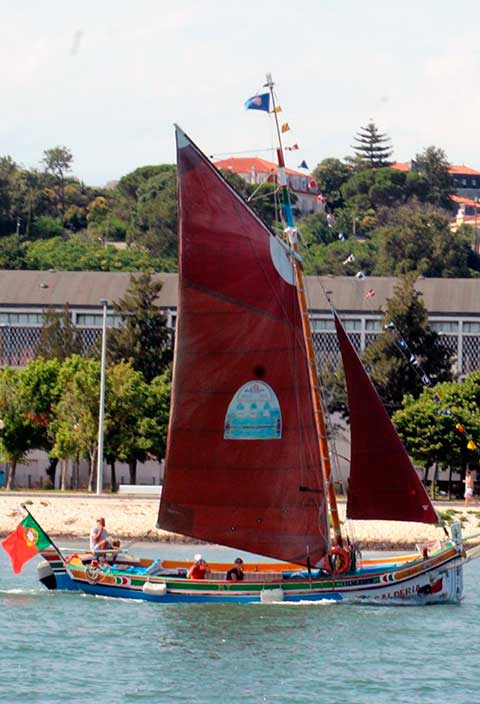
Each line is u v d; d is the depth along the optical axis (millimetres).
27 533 144750
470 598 148500
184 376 139125
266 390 140125
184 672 110750
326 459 141125
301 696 104312
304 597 140125
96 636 123062
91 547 147250
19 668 110688
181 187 137000
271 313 140000
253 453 140125
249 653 117375
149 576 141125
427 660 116188
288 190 144125
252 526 140375
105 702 101500
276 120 144875
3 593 144500
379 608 138875
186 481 139875
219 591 139625
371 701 103125
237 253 139000
